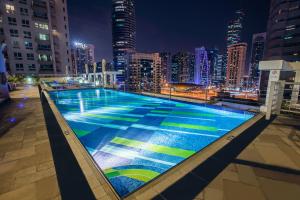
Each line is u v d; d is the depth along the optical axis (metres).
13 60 41.81
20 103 9.86
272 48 61.50
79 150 3.74
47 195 2.39
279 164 3.01
